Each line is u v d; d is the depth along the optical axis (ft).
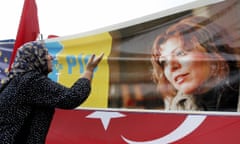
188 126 7.47
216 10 7.36
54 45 9.63
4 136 5.55
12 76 5.91
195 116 7.42
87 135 8.69
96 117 8.65
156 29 8.13
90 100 8.79
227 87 7.11
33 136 5.65
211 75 7.34
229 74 7.11
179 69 7.73
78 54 9.22
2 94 5.81
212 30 7.39
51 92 5.65
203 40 7.48
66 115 9.04
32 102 5.69
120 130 8.28
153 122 7.90
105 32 8.85
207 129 7.24
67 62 9.36
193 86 7.53
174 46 7.84
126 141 8.16
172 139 7.62
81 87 5.85
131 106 8.27
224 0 7.24
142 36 8.31
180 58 7.74
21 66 5.90
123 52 8.53
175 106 7.70
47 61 6.16
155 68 8.05
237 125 6.92
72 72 9.27
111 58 8.66
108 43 8.80
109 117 8.49
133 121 8.16
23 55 5.94
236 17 7.10
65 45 9.46
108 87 8.63
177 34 7.83
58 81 9.43
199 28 7.55
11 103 5.65
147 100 8.08
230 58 7.13
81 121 8.83
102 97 8.67
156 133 7.82
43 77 5.80
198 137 7.32
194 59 7.57
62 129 9.02
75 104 5.75
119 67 8.54
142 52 8.28
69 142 8.87
